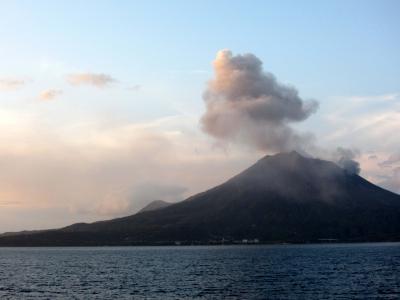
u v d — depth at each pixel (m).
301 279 102.31
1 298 78.75
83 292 85.62
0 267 161.00
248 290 84.94
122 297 78.50
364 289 84.00
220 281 100.81
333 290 83.19
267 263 159.25
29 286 96.50
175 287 91.19
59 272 135.00
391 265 139.88
